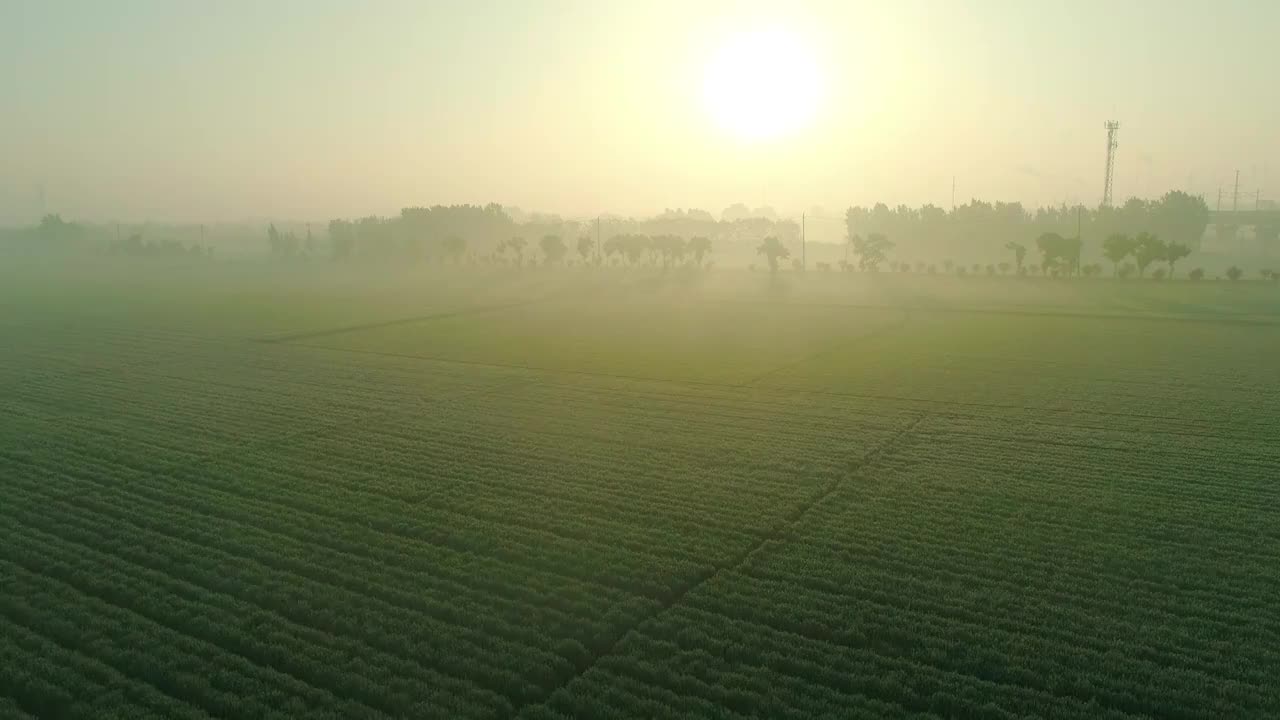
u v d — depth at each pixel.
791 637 14.16
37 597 15.34
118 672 13.17
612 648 13.89
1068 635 14.12
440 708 12.10
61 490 21.41
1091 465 24.05
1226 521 19.47
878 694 12.62
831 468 23.86
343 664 13.28
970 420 29.77
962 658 13.45
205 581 16.20
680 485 22.27
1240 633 14.21
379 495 21.27
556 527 19.08
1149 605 15.29
